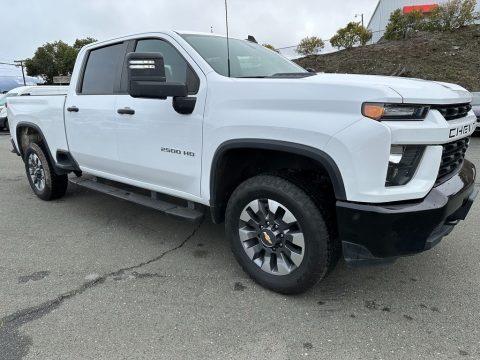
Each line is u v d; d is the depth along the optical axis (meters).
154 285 3.20
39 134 5.18
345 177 2.46
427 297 3.01
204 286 3.18
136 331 2.60
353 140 2.38
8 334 2.57
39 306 2.89
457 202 2.71
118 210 5.09
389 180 2.43
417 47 23.05
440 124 2.48
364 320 2.72
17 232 4.36
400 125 2.35
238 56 3.55
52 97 4.82
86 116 4.24
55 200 5.55
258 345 2.46
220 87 2.99
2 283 3.23
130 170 3.90
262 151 3.01
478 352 2.39
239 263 3.21
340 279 3.27
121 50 4.01
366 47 25.59
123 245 4.00
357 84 2.42
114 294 3.06
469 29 24.33
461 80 18.97
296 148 2.59
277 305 2.90
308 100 2.55
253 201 2.98
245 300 2.96
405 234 2.47
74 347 2.45
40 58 54.25
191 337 2.54
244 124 2.81
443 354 2.38
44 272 3.42
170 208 3.61
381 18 38.16
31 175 5.62
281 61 3.96
